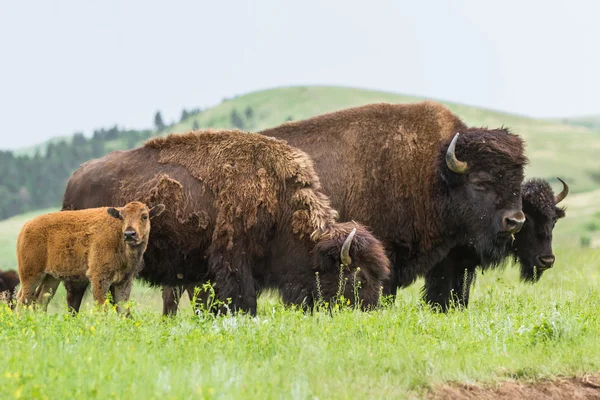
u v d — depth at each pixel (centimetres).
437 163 3719
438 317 3033
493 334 2648
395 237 3769
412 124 3841
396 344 2450
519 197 3650
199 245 3453
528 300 3284
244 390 1861
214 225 3422
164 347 2334
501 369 2302
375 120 3856
